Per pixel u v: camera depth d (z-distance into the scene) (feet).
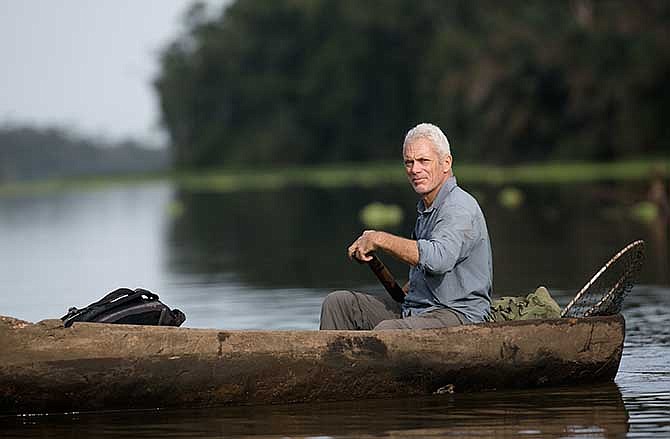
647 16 359.25
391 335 49.16
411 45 520.01
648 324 69.46
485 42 388.57
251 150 570.05
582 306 55.72
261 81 578.25
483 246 50.98
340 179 416.26
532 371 51.01
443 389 50.16
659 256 108.58
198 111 621.72
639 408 47.57
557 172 342.23
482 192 244.22
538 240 131.44
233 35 588.91
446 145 50.47
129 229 201.46
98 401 46.55
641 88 350.02
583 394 50.37
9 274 120.37
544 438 43.11
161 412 47.32
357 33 529.45
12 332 45.06
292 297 88.74
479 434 43.78
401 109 532.73
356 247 49.49
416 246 48.91
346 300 52.75
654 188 172.04
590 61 353.72
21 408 46.01
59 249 156.56
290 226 184.65
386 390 49.49
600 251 115.14
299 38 574.56
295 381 48.24
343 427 44.93
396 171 448.65
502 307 53.47
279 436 43.70
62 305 91.97
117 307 48.24
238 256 131.85
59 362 45.47
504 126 375.25
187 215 240.32
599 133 365.20
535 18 372.99
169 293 95.30
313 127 563.07
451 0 485.97
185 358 46.85
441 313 50.78
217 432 44.29
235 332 47.62
